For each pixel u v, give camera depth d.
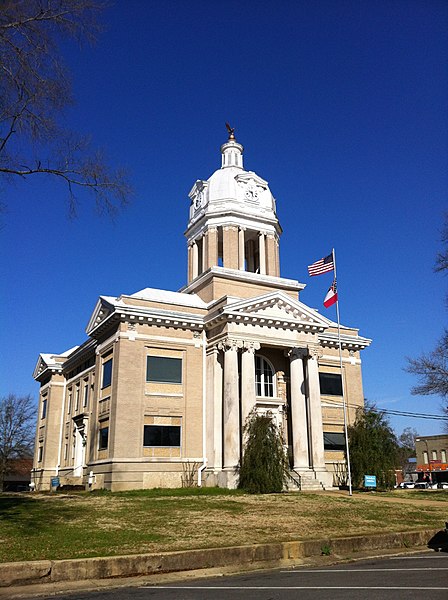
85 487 39.12
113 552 13.02
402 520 20.41
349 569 12.75
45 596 10.36
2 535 15.22
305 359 40.94
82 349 47.03
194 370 39.44
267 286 45.31
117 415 35.94
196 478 37.03
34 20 16.45
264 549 14.01
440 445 90.69
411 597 8.95
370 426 39.38
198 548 13.65
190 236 49.47
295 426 38.59
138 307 38.16
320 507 23.75
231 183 47.38
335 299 37.62
